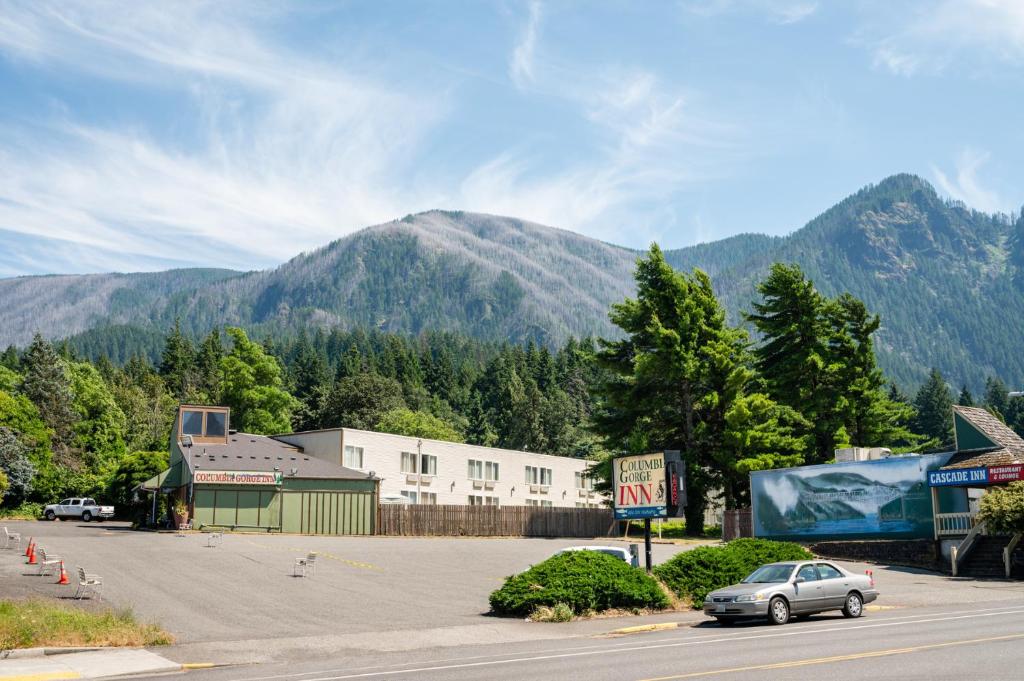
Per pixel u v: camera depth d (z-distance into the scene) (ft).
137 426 345.31
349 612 87.76
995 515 128.26
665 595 90.99
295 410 418.51
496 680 48.57
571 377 523.29
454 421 478.18
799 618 83.76
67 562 113.29
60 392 285.84
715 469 207.31
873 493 160.56
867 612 89.61
